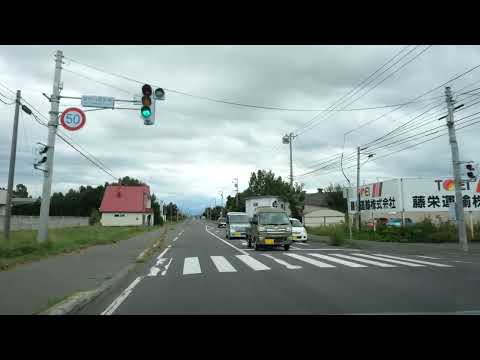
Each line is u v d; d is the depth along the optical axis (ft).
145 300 26.37
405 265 44.55
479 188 108.47
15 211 242.17
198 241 93.09
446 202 108.27
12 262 39.78
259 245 67.77
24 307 22.56
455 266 43.60
